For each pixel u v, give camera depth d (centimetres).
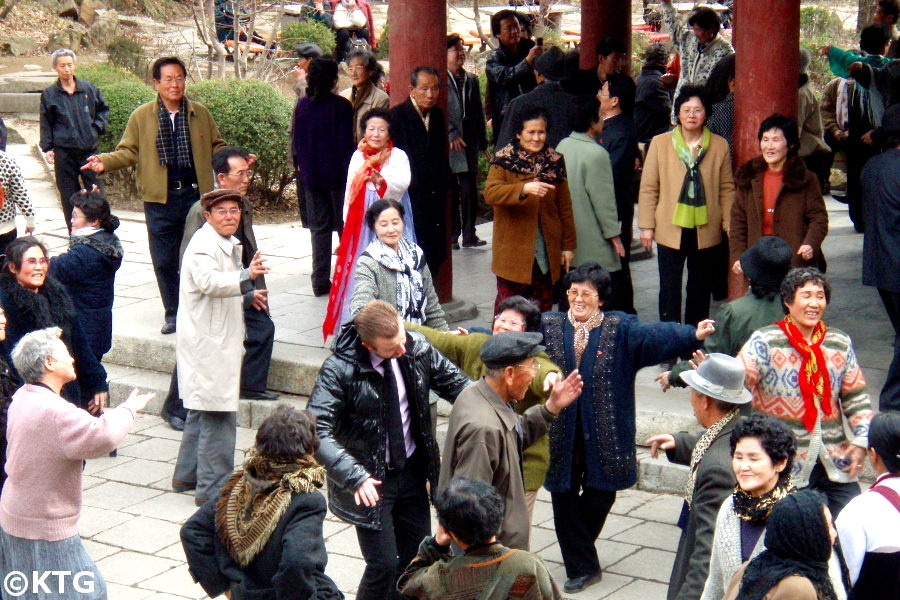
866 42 1248
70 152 1457
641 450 829
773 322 645
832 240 1309
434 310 779
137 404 595
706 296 908
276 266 1290
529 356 539
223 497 502
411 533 609
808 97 1125
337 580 702
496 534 447
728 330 653
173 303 1056
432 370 601
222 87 1645
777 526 398
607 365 654
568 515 670
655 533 746
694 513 512
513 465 543
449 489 443
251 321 938
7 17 2520
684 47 1244
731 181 878
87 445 571
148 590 694
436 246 1005
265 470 491
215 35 1953
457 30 2486
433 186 989
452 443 543
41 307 748
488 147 1598
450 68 1252
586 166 859
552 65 983
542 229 841
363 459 580
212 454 814
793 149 804
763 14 838
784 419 595
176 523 793
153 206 1030
